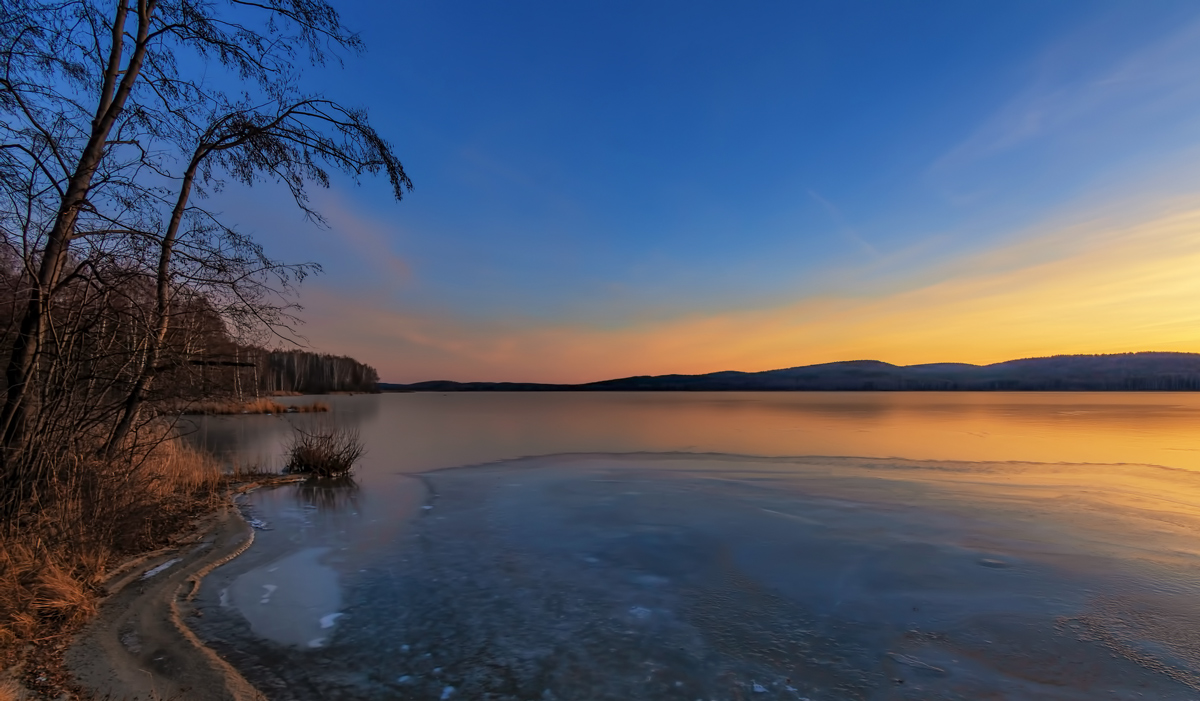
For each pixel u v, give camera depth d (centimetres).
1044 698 353
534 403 6819
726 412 4062
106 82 543
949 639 432
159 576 528
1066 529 737
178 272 629
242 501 916
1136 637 435
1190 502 898
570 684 365
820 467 1293
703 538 700
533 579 558
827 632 445
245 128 698
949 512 834
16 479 470
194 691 331
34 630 373
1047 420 3059
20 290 480
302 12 668
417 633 435
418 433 2283
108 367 576
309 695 344
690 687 364
